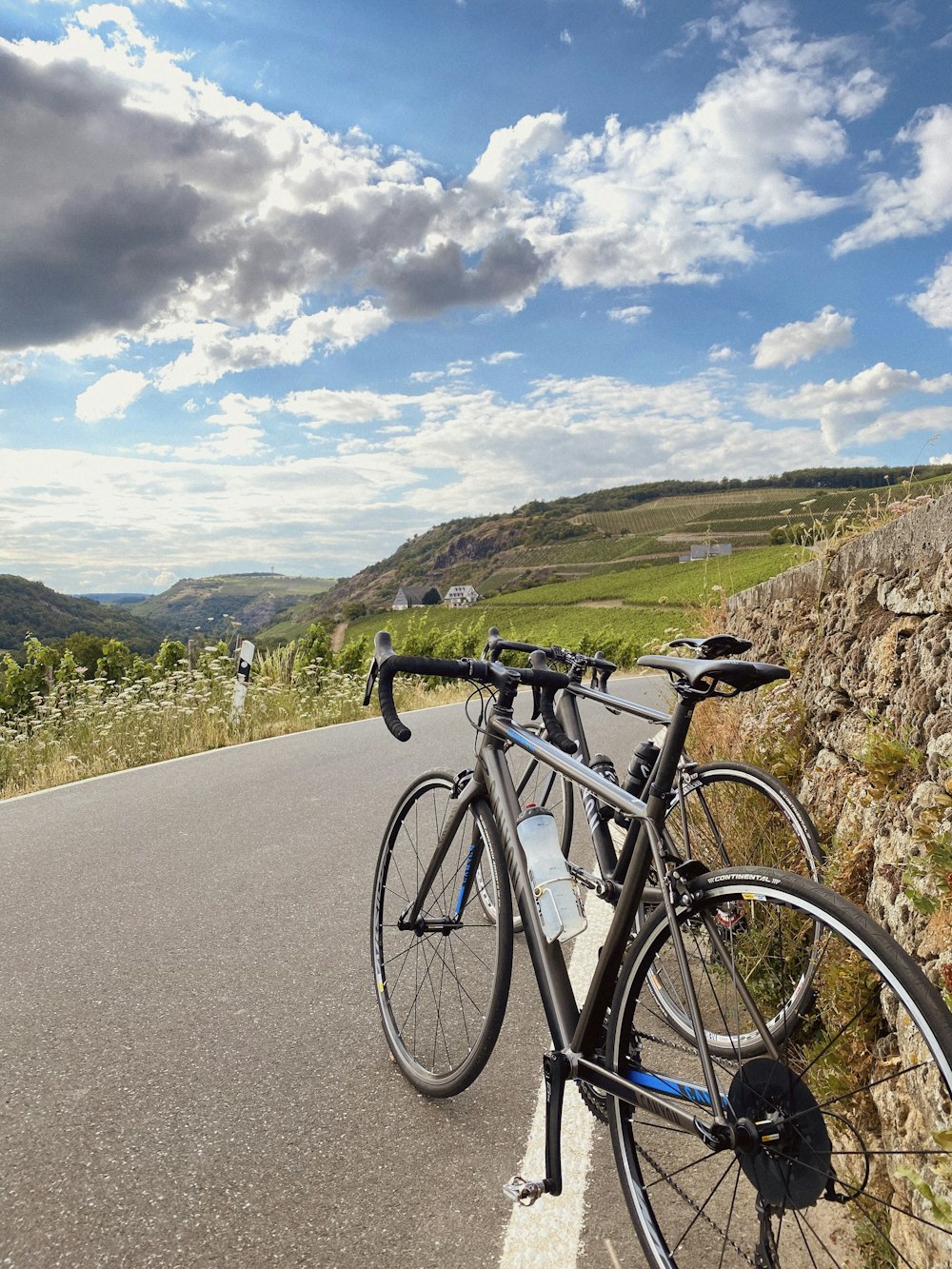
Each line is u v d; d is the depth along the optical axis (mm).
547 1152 2158
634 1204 2055
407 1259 2104
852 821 2971
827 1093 2102
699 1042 1861
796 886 1704
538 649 3391
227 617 15023
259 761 9266
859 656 3287
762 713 4371
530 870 2486
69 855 5637
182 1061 3043
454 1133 2617
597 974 2203
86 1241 2170
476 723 2926
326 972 3768
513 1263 2084
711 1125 1809
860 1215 1899
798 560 5449
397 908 3359
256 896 4773
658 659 2094
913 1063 1853
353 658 22703
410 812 3348
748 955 2164
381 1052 3107
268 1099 2807
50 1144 2568
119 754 9984
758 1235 1812
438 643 25984
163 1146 2555
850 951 2047
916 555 2955
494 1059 3070
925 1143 1756
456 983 3410
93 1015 3396
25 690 13812
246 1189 2361
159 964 3869
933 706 2527
